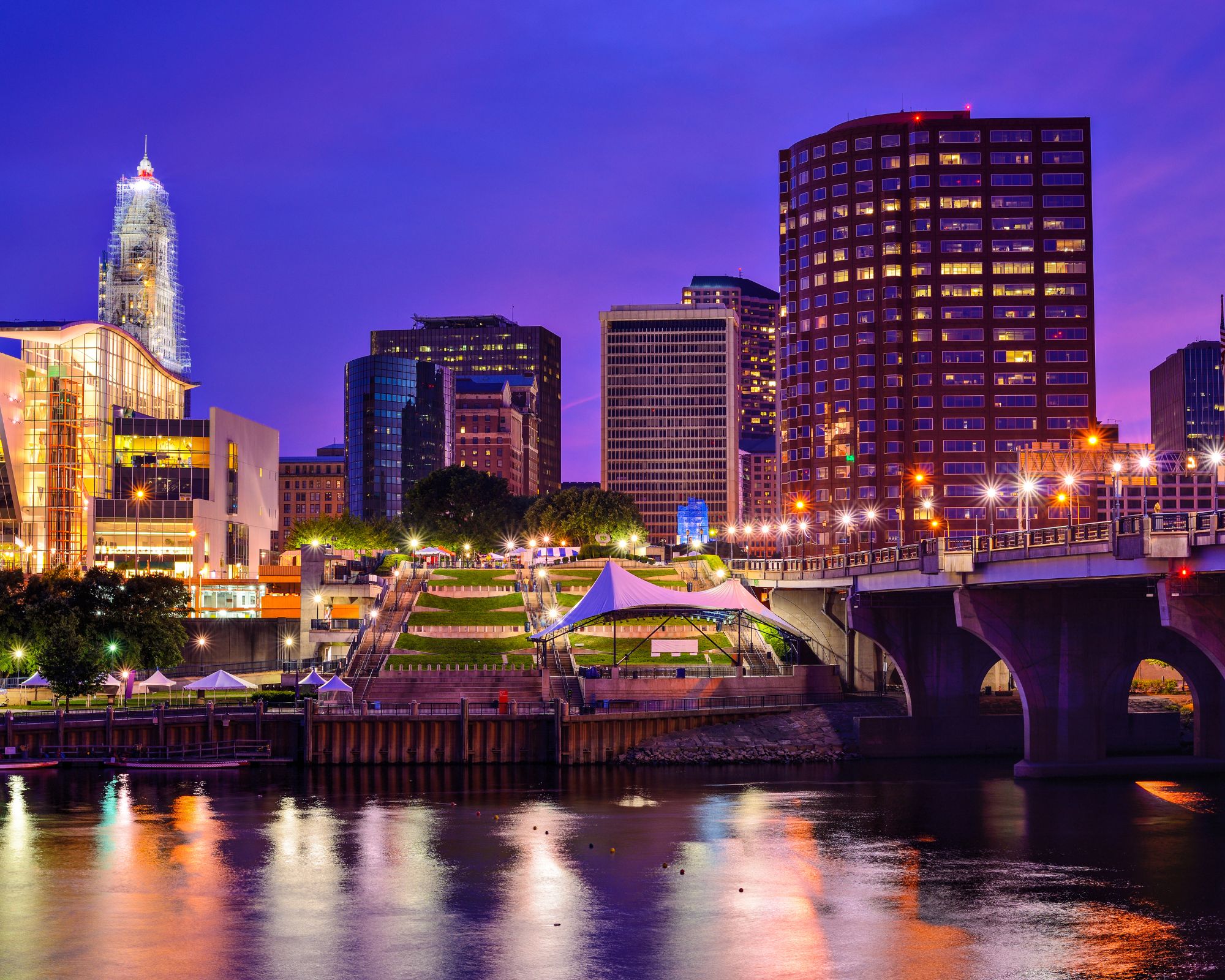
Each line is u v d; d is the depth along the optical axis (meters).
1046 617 115.50
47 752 115.81
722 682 138.38
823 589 159.38
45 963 57.25
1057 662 115.31
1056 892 70.69
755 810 96.81
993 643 115.12
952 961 58.03
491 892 70.00
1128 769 114.88
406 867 76.12
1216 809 97.00
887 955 58.81
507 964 57.12
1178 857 79.62
